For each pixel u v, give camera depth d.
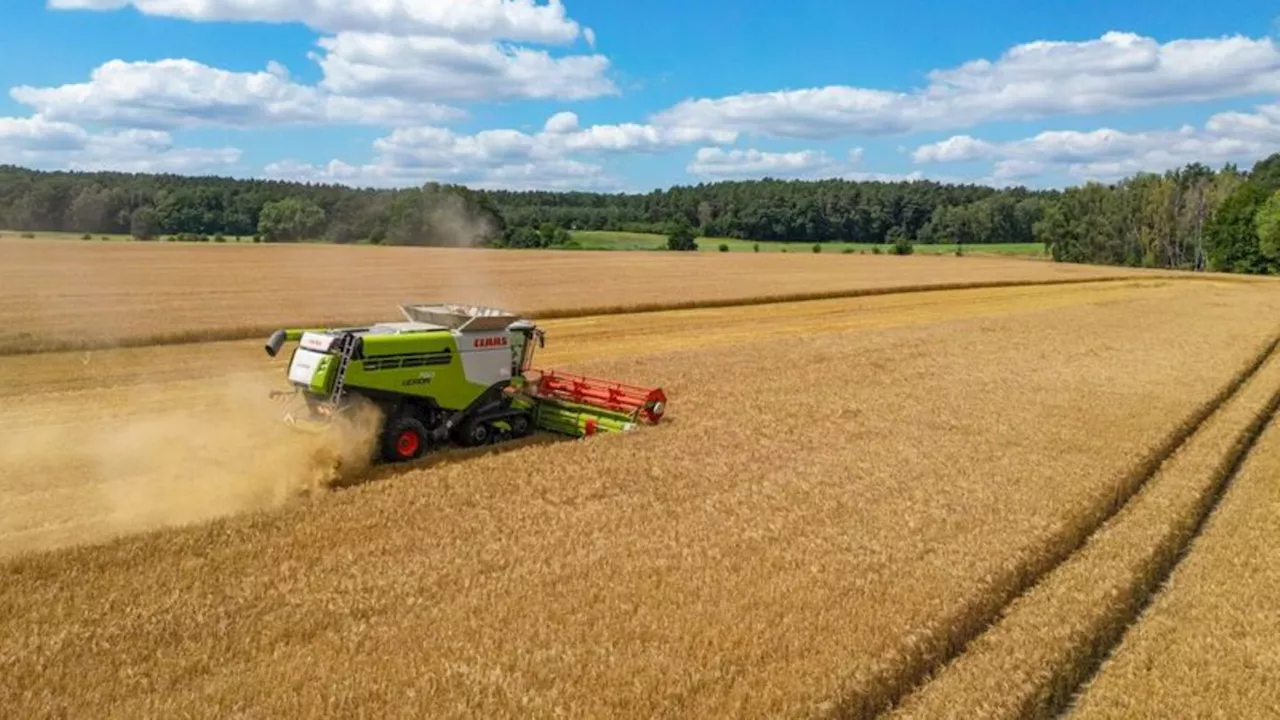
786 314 38.38
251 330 26.52
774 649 7.39
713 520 10.54
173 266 54.31
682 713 6.45
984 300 48.69
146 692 6.50
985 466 13.38
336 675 6.71
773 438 14.80
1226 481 14.57
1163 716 7.21
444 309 14.84
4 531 10.19
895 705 7.21
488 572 8.80
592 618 7.79
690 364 22.59
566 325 31.92
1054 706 7.65
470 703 6.44
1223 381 21.67
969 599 8.50
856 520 10.75
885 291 51.47
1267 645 8.48
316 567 8.72
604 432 14.84
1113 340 29.75
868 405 17.89
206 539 9.30
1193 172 117.75
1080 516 11.23
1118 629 9.05
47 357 21.80
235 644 7.16
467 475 11.88
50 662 6.82
